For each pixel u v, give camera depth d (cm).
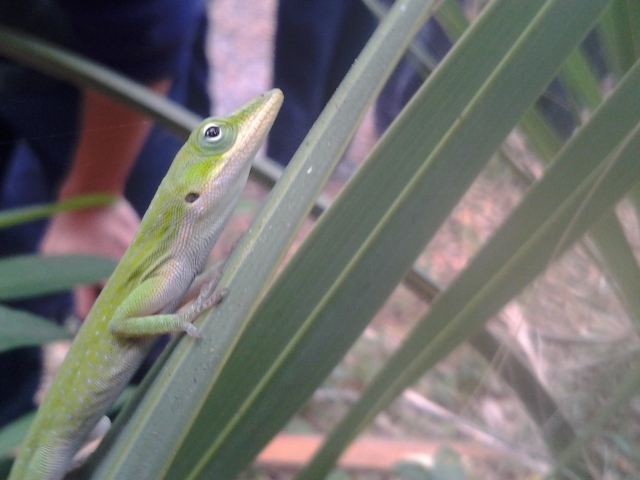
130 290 6
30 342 6
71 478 6
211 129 6
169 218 6
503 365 6
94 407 6
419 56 6
